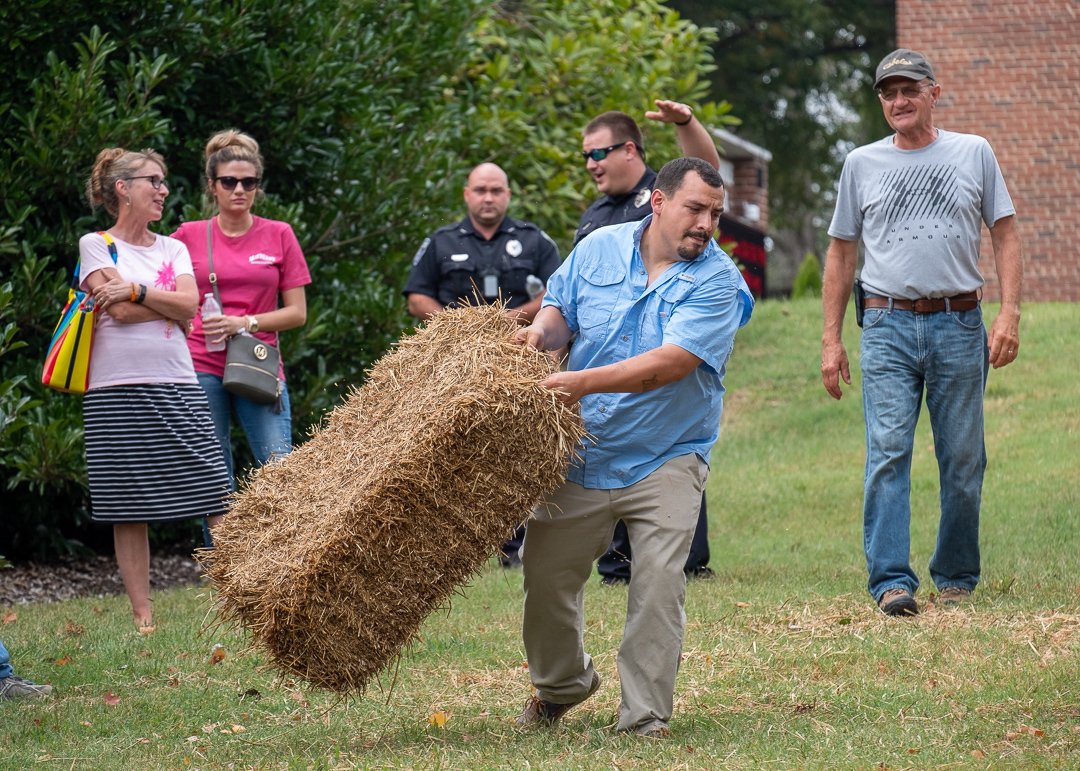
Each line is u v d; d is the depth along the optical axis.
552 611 13.23
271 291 21.08
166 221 25.55
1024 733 12.54
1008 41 50.56
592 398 12.93
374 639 12.12
